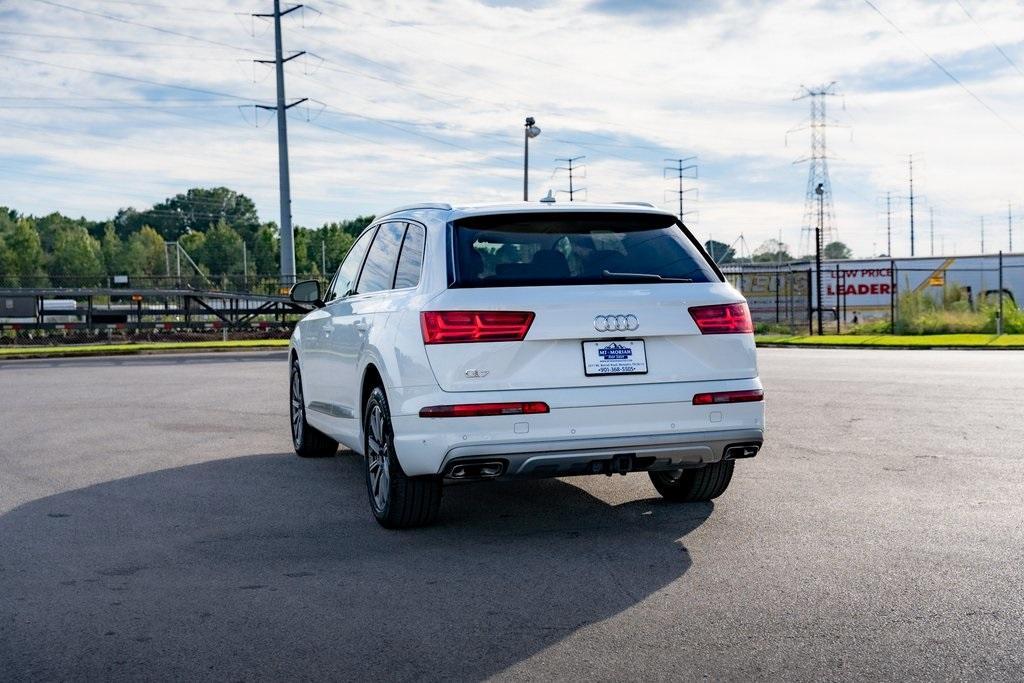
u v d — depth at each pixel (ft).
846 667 11.59
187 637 13.08
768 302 142.72
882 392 42.24
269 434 33.22
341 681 11.50
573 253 18.01
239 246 558.56
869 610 13.64
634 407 17.30
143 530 19.39
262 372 63.05
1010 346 81.00
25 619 13.92
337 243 575.79
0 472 26.32
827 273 139.64
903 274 133.59
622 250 18.33
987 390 42.57
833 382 47.32
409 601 14.49
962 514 19.43
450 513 20.47
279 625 13.52
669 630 13.00
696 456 17.99
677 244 18.81
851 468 24.56
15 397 47.19
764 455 26.55
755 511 19.99
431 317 17.08
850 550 16.84
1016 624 12.97
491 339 16.88
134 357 86.58
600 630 13.07
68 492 23.43
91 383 55.52
